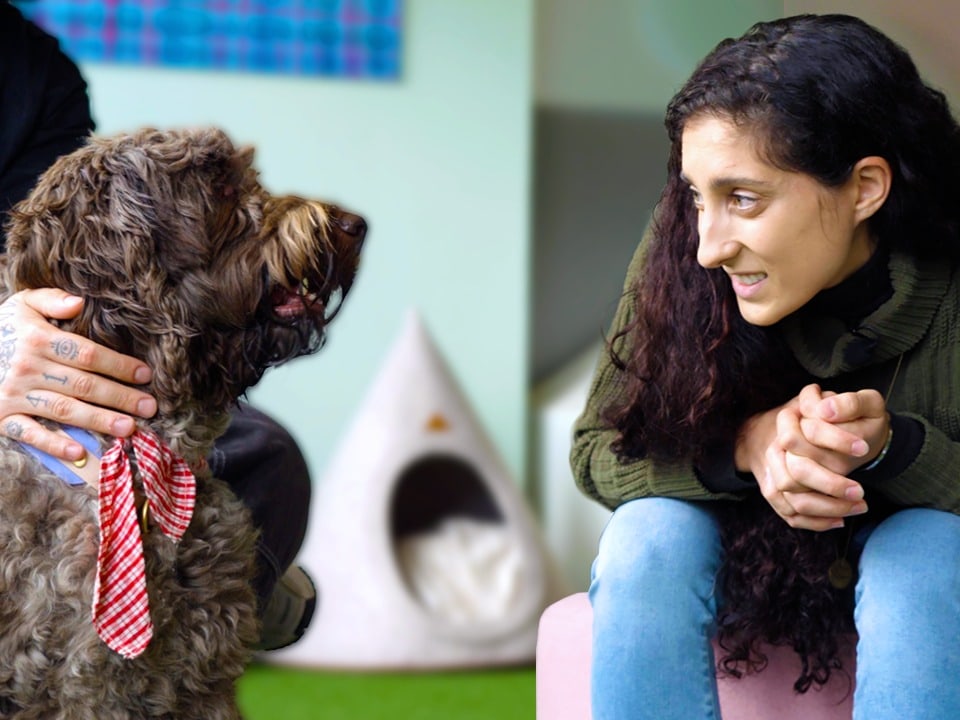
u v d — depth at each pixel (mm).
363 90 4840
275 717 3469
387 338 4883
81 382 1825
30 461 1811
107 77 4648
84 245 1860
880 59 1713
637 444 1865
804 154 1647
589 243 5223
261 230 2021
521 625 4090
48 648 1738
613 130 5180
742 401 1840
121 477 1798
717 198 1699
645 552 1782
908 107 1726
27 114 2305
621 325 2018
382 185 4871
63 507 1790
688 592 1755
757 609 1841
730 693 1913
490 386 4961
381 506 4133
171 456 1871
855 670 1873
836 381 1859
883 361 1840
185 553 1845
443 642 3990
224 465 2215
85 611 1748
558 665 2051
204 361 1975
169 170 1927
